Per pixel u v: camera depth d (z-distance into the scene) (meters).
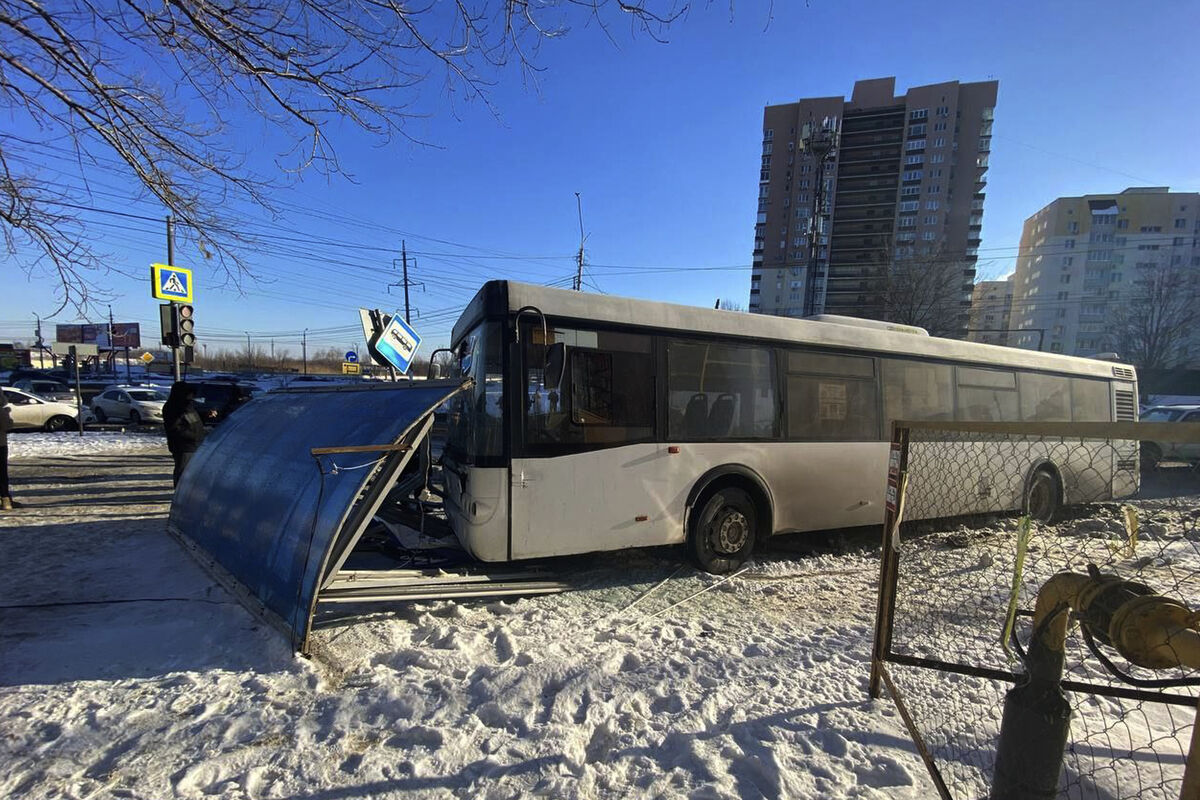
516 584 5.05
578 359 5.13
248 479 5.46
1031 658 2.28
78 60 4.62
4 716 3.07
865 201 81.88
